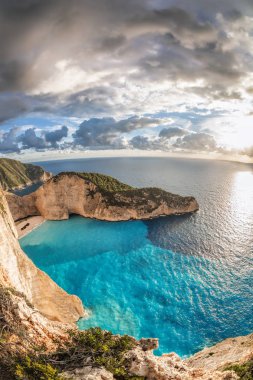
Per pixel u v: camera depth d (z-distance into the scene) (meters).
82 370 19.30
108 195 120.06
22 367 18.41
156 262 80.25
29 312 25.73
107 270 76.06
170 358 25.48
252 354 27.86
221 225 112.25
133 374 20.28
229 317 54.72
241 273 72.06
